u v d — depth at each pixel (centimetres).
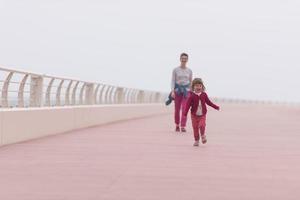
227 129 2767
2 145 1767
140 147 1777
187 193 959
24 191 958
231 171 1241
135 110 4384
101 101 3444
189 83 2594
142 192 962
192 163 1375
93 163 1351
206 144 1916
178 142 1983
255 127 2975
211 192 972
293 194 959
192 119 1845
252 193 966
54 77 2323
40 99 2244
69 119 2534
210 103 1845
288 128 2908
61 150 1653
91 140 2027
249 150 1719
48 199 890
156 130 2652
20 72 1914
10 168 1247
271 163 1395
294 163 1398
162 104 5794
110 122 3466
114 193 949
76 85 2766
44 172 1190
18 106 2045
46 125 2209
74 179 1098
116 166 1301
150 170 1240
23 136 1955
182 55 2583
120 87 3956
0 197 902
